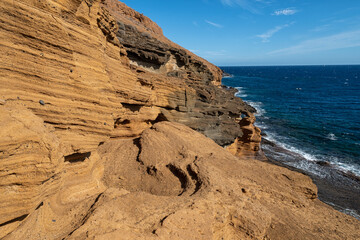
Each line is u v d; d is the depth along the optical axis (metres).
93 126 10.34
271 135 45.84
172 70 35.44
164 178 12.26
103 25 13.55
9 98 6.94
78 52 9.68
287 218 10.95
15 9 6.94
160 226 7.11
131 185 12.39
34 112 7.85
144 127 22.83
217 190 10.19
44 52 8.01
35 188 5.99
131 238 6.30
